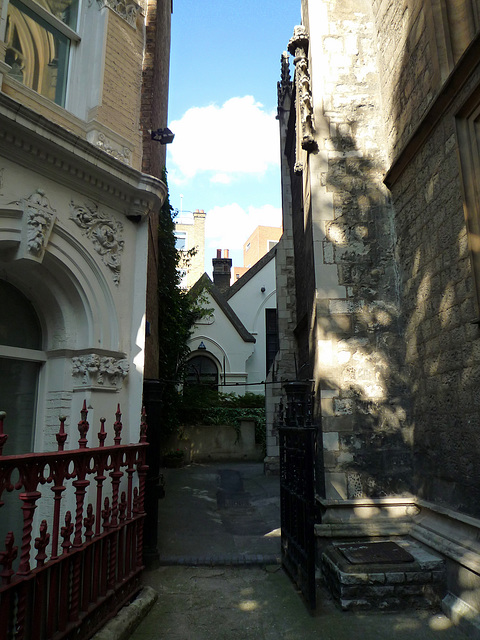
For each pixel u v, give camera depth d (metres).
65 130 4.25
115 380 4.83
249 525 6.84
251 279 23.47
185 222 36.28
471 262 3.85
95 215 4.86
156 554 4.96
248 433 15.21
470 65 3.84
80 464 3.21
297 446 4.45
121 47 5.52
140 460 4.23
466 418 4.02
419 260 5.00
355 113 6.03
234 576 4.74
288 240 12.90
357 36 6.25
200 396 15.71
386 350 5.39
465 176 4.00
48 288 4.55
